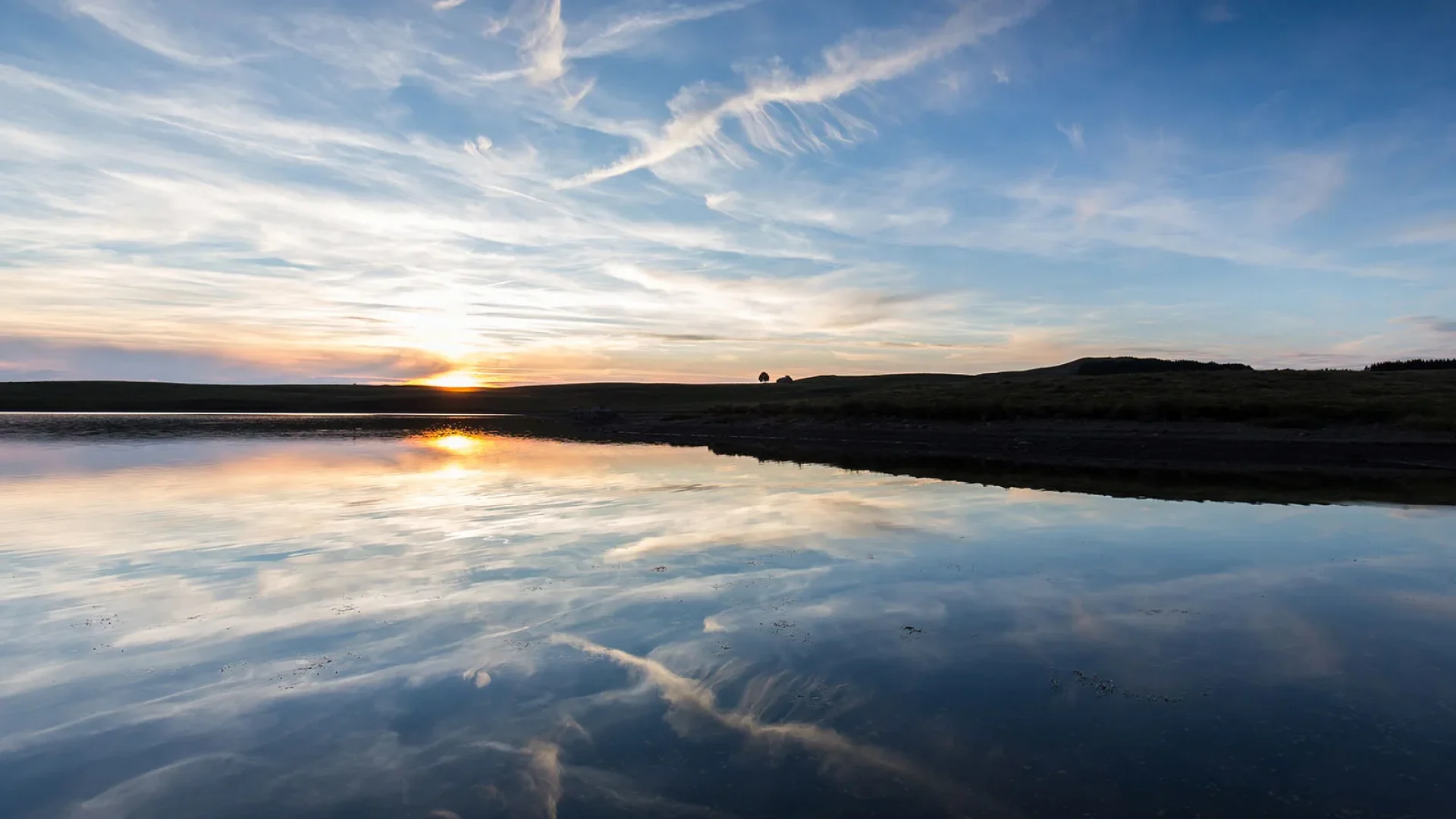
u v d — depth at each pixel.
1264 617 9.91
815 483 24.47
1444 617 9.86
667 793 5.85
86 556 13.75
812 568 12.74
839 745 6.57
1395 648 8.70
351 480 25.53
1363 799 5.58
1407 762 6.08
